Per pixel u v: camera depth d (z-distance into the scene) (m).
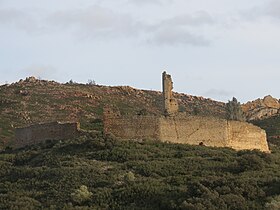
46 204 64.44
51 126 88.25
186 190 65.12
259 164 75.25
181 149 82.75
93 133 85.06
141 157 78.06
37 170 73.75
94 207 63.00
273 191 65.44
